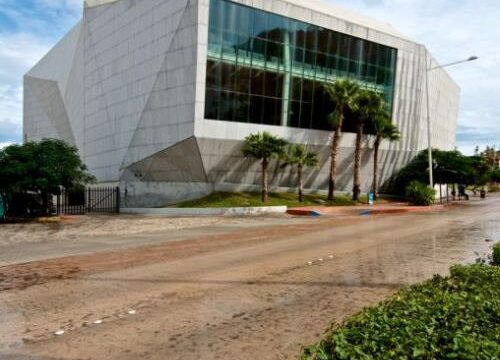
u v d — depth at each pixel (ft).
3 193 81.97
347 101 108.68
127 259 41.29
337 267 36.47
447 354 10.38
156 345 19.48
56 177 79.30
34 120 212.64
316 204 108.17
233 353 18.51
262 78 104.53
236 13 98.99
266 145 97.76
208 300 26.68
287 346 19.21
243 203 98.32
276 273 34.27
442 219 81.76
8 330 21.67
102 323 22.54
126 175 122.11
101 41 137.18
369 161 132.36
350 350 10.56
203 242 52.42
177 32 99.35
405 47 131.95
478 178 165.99
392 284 30.30
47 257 43.16
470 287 17.44
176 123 100.73
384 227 67.56
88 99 148.05
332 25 114.73
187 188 108.47
